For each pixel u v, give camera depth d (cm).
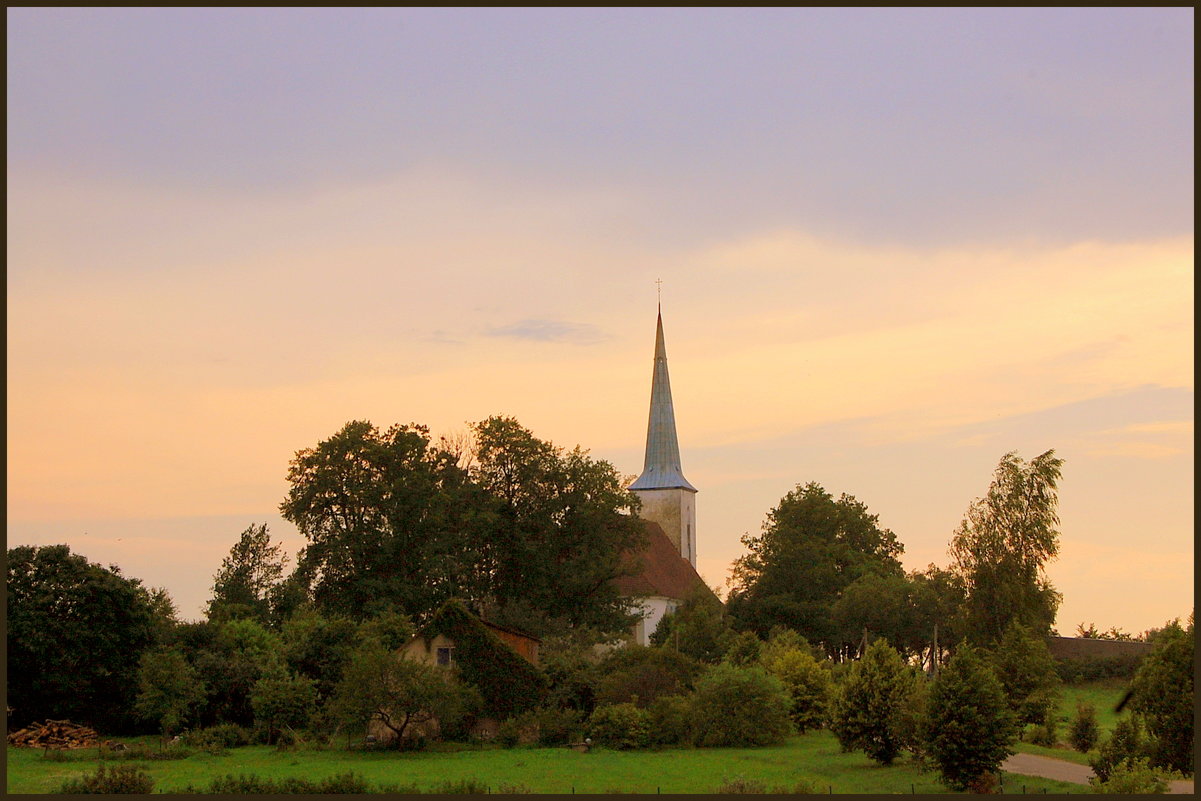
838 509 18500
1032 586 12750
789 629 15188
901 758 7469
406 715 8638
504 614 12162
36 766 7794
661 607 16925
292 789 6066
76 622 9875
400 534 13112
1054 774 6844
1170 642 6531
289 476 13412
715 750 8419
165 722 9338
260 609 15412
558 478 13625
